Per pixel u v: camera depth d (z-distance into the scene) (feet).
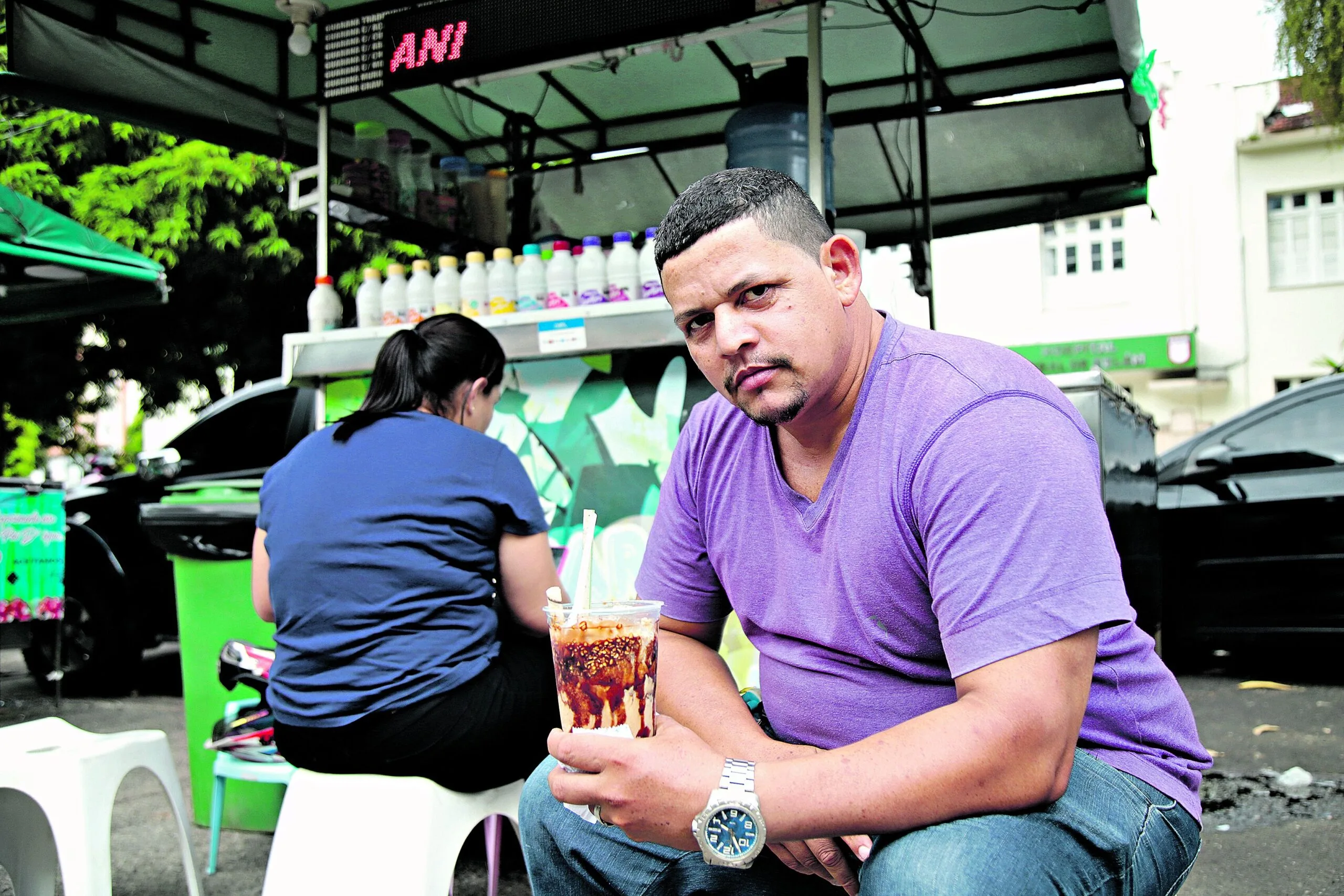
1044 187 17.35
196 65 12.28
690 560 5.32
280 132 13.35
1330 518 17.51
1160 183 57.57
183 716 18.07
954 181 17.17
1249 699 16.81
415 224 13.21
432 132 13.98
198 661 10.71
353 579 6.55
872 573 4.33
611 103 14.20
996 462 3.90
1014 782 3.61
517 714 6.68
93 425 46.88
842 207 18.04
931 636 4.36
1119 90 14.57
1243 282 56.70
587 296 10.11
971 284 61.41
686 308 4.29
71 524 19.86
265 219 32.58
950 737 3.62
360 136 12.96
